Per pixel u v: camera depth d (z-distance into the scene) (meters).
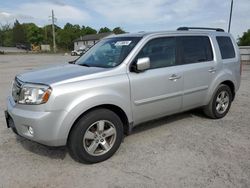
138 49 4.32
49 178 3.52
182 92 4.87
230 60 5.86
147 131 5.09
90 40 82.25
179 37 4.93
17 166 3.81
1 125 5.46
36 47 79.62
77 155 3.78
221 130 5.13
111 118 3.96
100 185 3.36
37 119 3.47
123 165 3.84
